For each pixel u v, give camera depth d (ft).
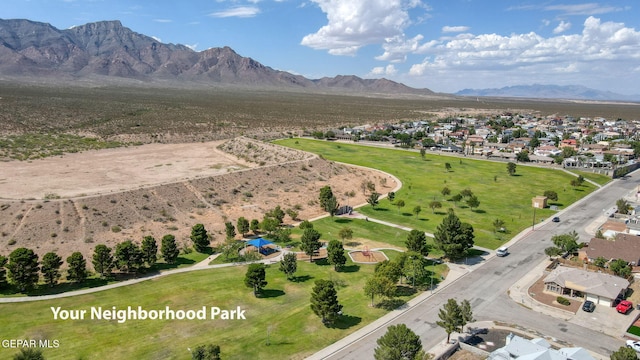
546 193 400.26
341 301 209.56
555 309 204.13
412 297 215.10
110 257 226.79
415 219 341.00
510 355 157.99
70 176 396.57
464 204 386.11
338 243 245.04
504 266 254.06
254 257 258.57
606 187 456.86
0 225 258.16
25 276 205.26
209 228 302.04
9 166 425.69
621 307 201.26
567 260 258.16
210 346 151.74
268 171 419.54
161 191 334.65
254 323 188.34
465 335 179.93
